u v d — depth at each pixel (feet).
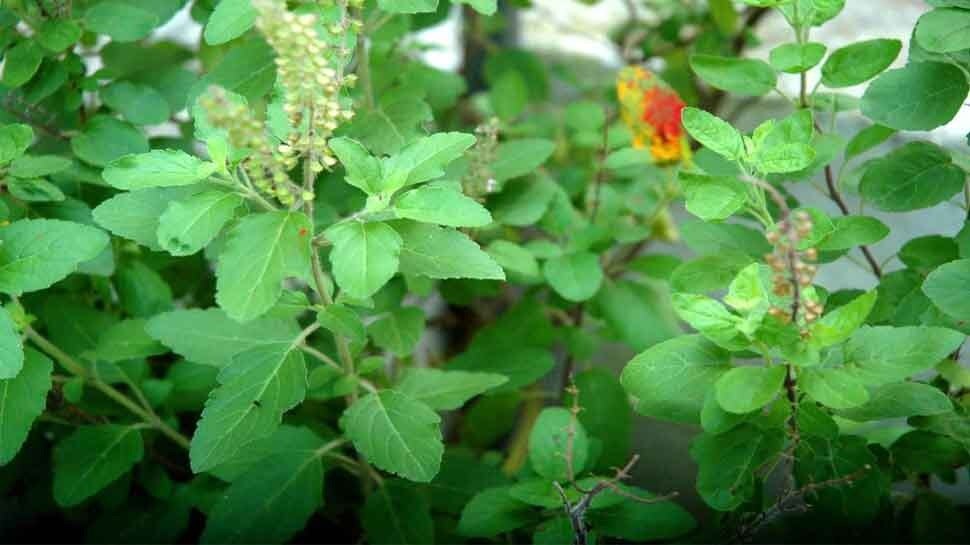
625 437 1.85
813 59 1.38
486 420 2.05
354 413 1.40
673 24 2.40
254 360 1.32
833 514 1.45
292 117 1.17
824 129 2.21
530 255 1.72
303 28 1.12
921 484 1.68
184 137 1.86
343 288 1.16
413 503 1.62
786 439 1.41
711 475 1.38
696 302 1.22
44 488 1.85
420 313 1.72
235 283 1.16
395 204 1.21
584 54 2.82
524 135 2.17
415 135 1.60
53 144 1.72
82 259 1.27
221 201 1.20
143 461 1.78
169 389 1.74
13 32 1.57
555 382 2.19
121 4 1.56
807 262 1.32
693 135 1.30
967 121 1.79
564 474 1.45
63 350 1.70
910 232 2.09
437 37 2.72
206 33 1.31
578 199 2.04
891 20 2.50
